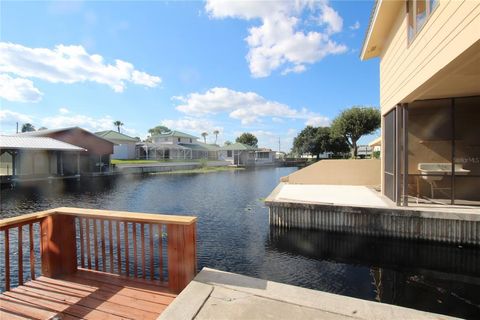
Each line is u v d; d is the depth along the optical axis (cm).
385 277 484
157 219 256
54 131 2245
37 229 779
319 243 680
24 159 2066
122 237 693
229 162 4247
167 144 3897
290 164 4531
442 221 579
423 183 778
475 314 368
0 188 1596
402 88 590
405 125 629
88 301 234
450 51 357
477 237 551
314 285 457
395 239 617
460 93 626
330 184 1154
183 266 249
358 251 617
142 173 2678
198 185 1817
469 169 729
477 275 489
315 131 4425
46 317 209
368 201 720
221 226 823
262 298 225
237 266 539
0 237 715
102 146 2555
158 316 208
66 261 288
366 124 2673
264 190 1580
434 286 451
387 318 196
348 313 203
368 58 916
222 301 220
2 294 245
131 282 270
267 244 667
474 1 298
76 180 2028
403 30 584
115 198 1302
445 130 759
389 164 770
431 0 427
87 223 300
